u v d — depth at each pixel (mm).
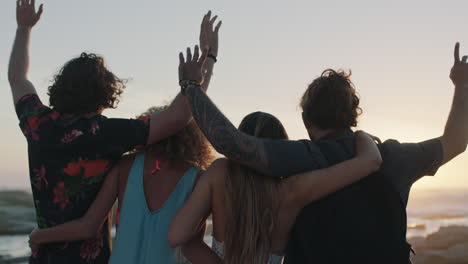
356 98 2023
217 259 1978
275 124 2070
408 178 1954
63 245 2180
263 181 1880
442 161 2051
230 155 1752
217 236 1996
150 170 2197
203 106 1786
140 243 2137
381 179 1825
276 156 1790
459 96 2154
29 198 22219
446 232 14547
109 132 2125
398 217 1784
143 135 2145
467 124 2100
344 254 1759
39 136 2182
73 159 2148
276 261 1941
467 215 38031
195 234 1997
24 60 2445
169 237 1897
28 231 16906
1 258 12602
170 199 2168
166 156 2217
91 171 2164
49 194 2176
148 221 2146
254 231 1858
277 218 1876
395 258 1743
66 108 2189
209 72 2221
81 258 2189
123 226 2160
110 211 2309
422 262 11547
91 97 2189
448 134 2096
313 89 1987
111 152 2156
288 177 1859
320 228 1800
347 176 1788
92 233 2174
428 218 35344
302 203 1842
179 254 2145
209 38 2232
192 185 2195
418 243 13664
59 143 2146
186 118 2154
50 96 2230
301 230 1839
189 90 1837
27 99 2307
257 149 1762
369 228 1762
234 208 1879
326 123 1961
